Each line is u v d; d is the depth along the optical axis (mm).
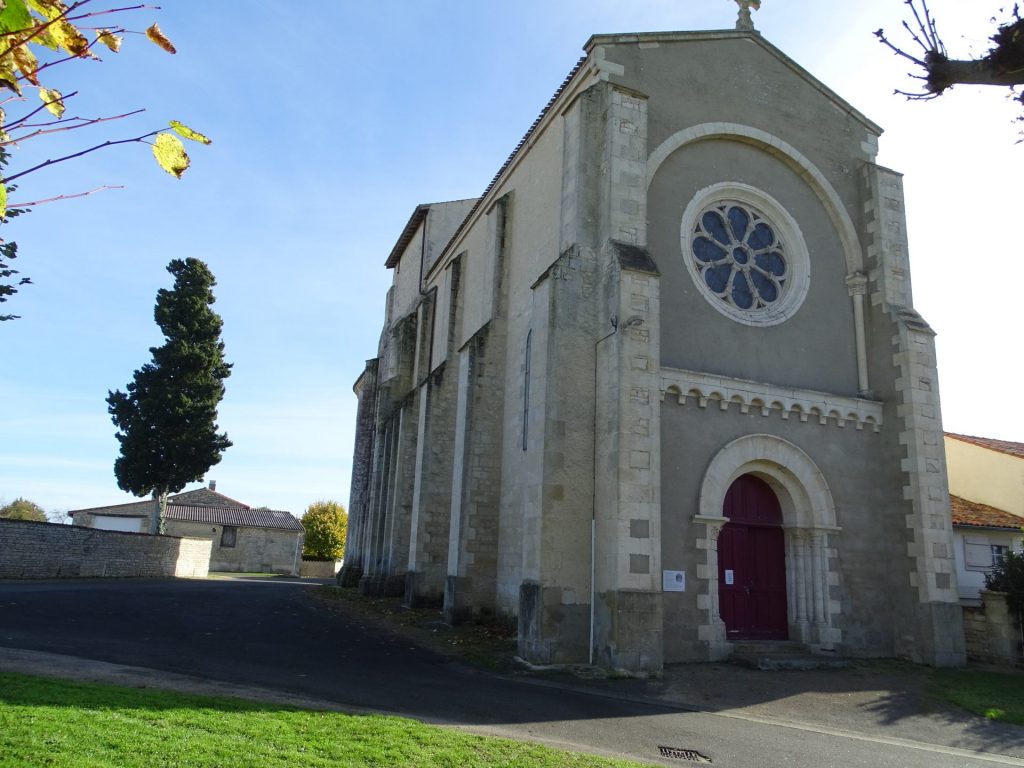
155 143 2975
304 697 9141
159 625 15133
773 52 18391
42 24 2676
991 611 15844
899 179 18672
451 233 30922
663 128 16359
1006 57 4836
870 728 10273
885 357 17203
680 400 14703
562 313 14406
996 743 9859
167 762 5609
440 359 24812
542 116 18094
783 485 15695
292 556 56438
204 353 37750
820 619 15055
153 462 35844
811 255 17844
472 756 6746
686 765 7711
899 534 16047
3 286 10359
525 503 14234
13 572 24953
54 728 6074
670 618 13547
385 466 27688
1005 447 24016
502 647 14484
